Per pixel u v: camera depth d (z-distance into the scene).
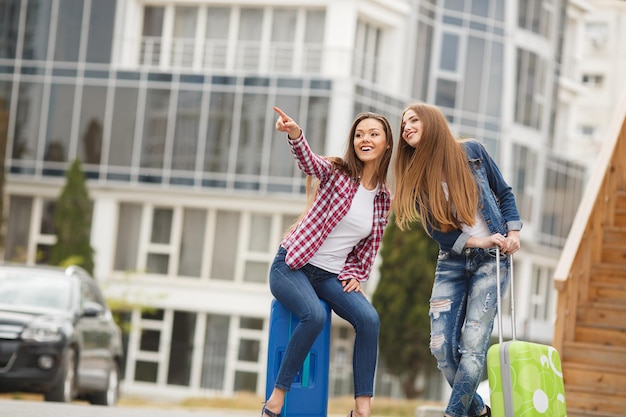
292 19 42.12
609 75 79.50
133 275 42.16
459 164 9.05
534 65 48.56
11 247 42.91
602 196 15.54
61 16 43.03
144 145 42.12
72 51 42.88
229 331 41.72
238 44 42.56
